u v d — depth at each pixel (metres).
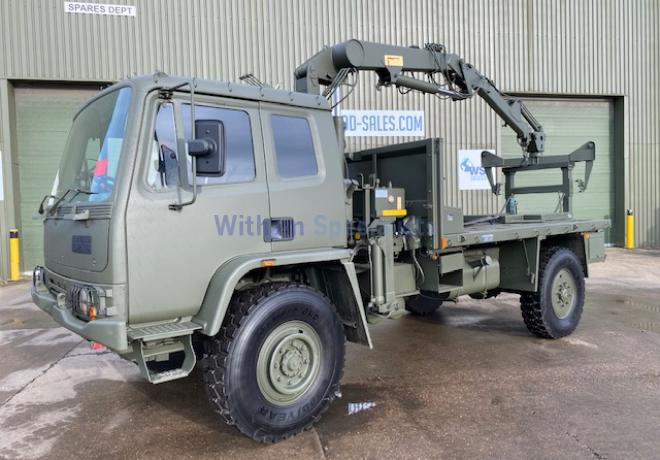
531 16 14.11
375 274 4.57
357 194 4.97
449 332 6.51
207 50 11.95
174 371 3.30
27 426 3.91
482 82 6.73
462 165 13.75
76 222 3.51
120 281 3.12
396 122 13.16
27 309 8.26
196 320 3.43
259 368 3.49
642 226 15.62
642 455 3.31
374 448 3.48
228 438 3.68
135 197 3.19
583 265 6.70
